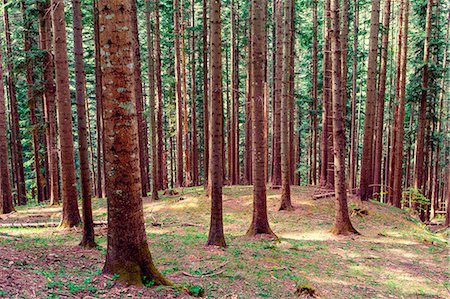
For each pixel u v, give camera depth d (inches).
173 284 246.8
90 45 993.5
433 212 993.5
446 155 851.4
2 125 641.0
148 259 243.8
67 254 332.2
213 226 409.4
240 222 589.6
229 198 753.0
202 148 1310.3
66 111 447.2
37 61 673.0
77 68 367.9
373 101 683.4
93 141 1403.8
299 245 451.5
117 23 218.4
